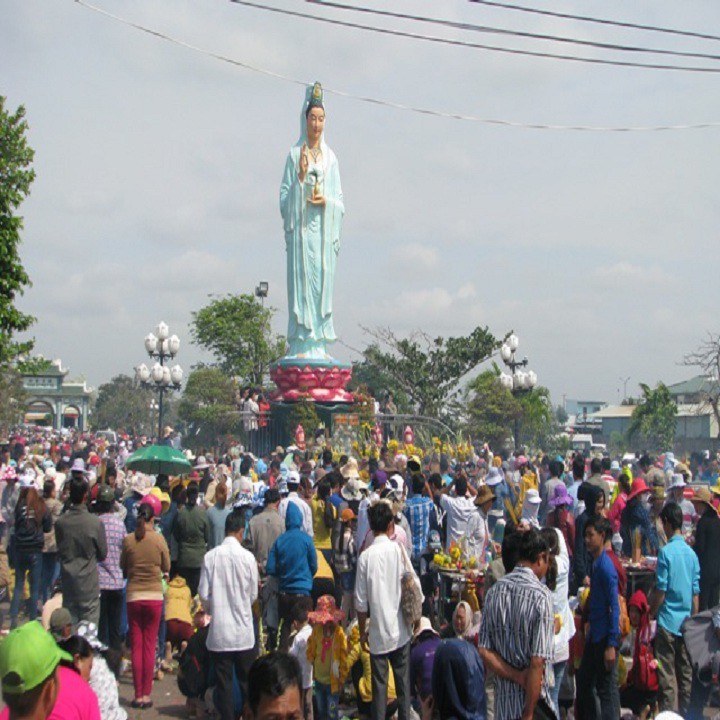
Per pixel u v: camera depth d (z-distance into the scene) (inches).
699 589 549.0
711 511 582.9
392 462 1005.2
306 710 497.0
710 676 467.8
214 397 2282.2
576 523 553.9
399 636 462.6
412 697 502.3
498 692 329.7
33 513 695.1
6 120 1039.6
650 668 490.0
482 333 2308.1
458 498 647.1
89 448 1579.7
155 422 4778.5
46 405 4845.0
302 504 645.9
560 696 486.0
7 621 734.5
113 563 580.7
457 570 608.1
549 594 320.2
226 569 480.4
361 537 612.1
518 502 791.1
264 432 1782.7
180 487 663.8
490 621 323.6
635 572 595.8
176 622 611.5
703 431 3309.5
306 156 1831.9
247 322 2504.9
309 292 1830.7
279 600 541.3
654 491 696.4
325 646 492.4
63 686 276.2
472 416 2269.9
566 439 2797.7
